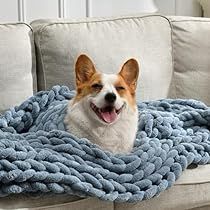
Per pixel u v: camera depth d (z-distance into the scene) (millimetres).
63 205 1564
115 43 2215
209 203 1836
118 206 1660
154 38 2291
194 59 2359
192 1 2869
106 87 1704
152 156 1706
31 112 1966
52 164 1539
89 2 2699
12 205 1508
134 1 2799
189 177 1764
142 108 2072
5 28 2100
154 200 1709
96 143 1747
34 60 2176
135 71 1782
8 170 1480
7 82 2068
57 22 2182
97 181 1569
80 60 1747
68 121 1770
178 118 1970
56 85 2094
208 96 2383
